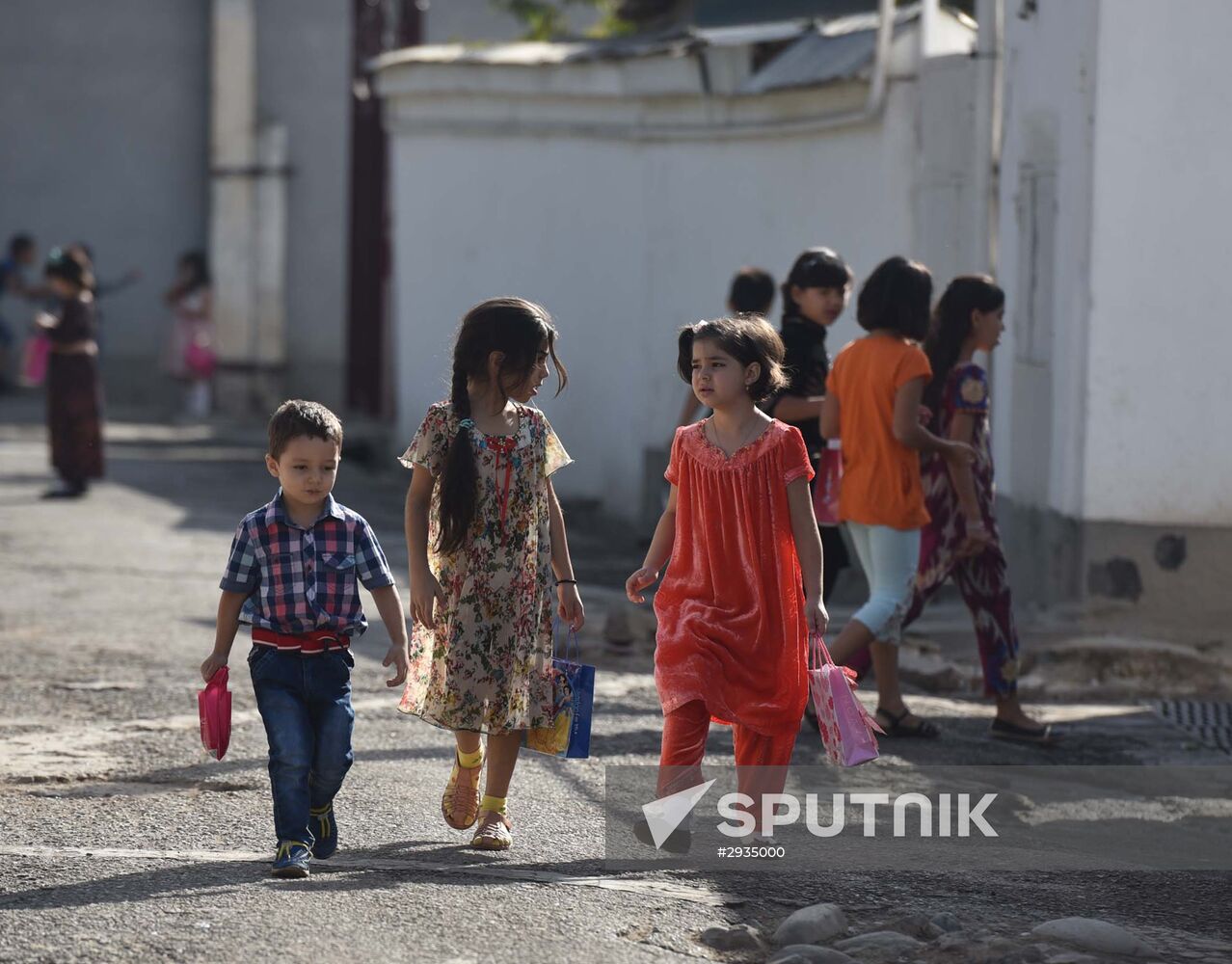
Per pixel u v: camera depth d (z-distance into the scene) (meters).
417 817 15.72
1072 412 26.56
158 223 71.44
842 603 29.45
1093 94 25.72
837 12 37.09
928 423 19.94
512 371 14.48
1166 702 23.06
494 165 44.94
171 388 72.06
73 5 70.38
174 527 36.53
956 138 30.94
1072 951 12.12
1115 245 25.83
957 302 20.06
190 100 71.25
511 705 14.59
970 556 20.09
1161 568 26.08
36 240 71.06
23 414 62.50
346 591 13.89
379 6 68.44
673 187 38.91
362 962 11.45
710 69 37.03
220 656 13.87
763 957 11.89
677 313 38.84
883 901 13.50
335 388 71.50
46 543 33.56
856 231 33.19
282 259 70.56
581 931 12.23
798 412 19.98
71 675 21.98
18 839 14.80
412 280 48.22
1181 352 25.73
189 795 16.44
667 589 15.15
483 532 14.47
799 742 19.58
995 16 30.39
